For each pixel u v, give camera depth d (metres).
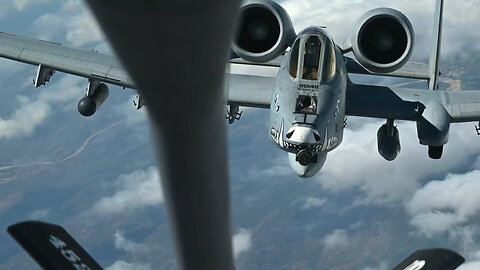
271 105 28.70
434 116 29.44
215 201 10.09
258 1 28.88
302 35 28.52
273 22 29.20
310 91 27.88
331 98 27.89
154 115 8.72
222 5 7.42
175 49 7.72
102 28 7.50
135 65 7.98
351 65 31.62
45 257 10.59
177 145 9.10
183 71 8.04
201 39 7.69
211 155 9.42
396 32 28.98
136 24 7.34
